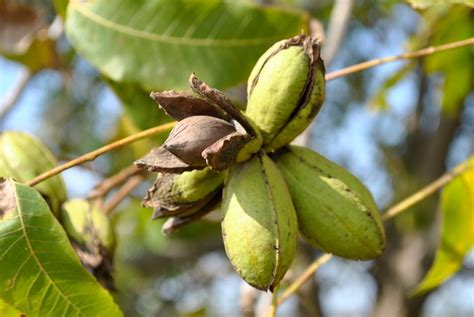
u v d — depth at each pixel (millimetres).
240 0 569
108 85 593
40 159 510
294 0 857
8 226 454
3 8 703
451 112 984
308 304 858
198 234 1133
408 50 751
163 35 570
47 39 709
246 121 441
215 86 568
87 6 574
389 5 1120
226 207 441
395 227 1269
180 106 446
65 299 457
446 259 610
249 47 572
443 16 665
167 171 437
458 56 783
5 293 451
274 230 432
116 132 795
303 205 452
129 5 571
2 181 461
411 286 1217
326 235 452
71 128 1345
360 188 455
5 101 699
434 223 1213
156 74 569
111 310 460
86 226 503
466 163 573
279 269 433
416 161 1301
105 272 503
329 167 457
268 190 438
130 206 1031
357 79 1391
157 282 1507
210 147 432
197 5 568
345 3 606
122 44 571
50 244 457
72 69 894
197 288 1527
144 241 1223
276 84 449
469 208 600
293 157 458
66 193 516
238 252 434
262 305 542
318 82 451
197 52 570
